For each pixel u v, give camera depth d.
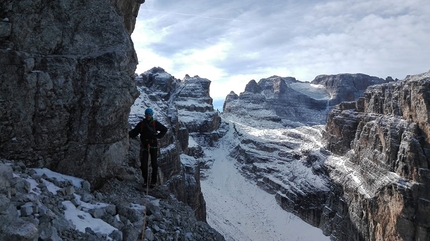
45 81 9.08
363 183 89.88
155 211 10.20
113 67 10.31
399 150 75.88
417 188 67.19
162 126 12.19
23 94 8.73
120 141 10.89
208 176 166.62
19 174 7.89
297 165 144.50
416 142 70.31
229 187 154.75
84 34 10.63
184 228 10.47
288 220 116.69
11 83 8.58
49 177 8.67
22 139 8.70
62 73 9.41
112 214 8.60
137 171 16.81
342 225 95.12
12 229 5.18
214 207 126.50
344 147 120.81
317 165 127.81
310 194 115.56
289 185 132.38
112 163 10.61
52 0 10.08
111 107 10.12
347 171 104.12
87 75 9.88
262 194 142.00
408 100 78.19
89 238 6.61
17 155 8.59
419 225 65.75
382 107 97.06
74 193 8.59
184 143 122.88
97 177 10.07
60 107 9.34
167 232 9.18
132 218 8.77
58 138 9.31
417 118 72.94
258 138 194.25
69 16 10.41
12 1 9.24
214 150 198.50
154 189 12.58
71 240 6.30
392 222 71.12
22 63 8.74
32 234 5.35
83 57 10.00
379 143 88.00
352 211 90.94
